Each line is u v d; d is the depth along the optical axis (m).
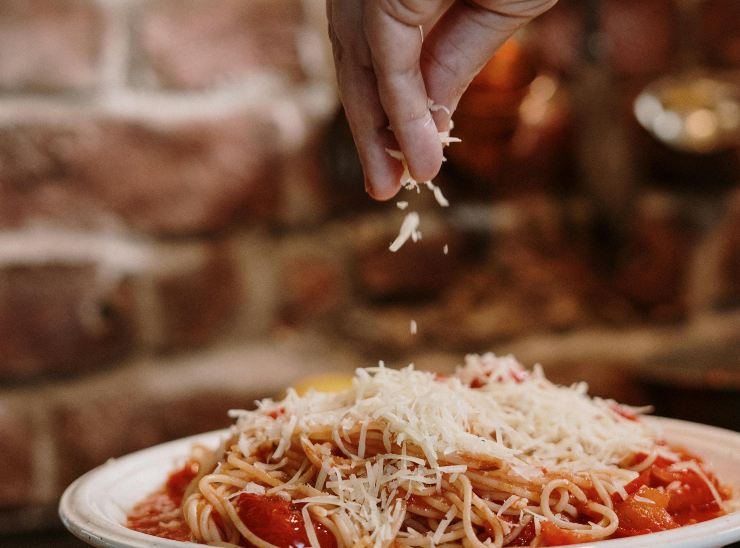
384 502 0.37
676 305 0.97
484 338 0.89
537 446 0.41
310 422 0.40
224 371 0.83
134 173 0.80
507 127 0.88
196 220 0.83
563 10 0.95
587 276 0.96
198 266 0.83
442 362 0.88
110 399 0.80
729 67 0.99
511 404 0.44
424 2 0.33
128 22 0.79
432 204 0.92
